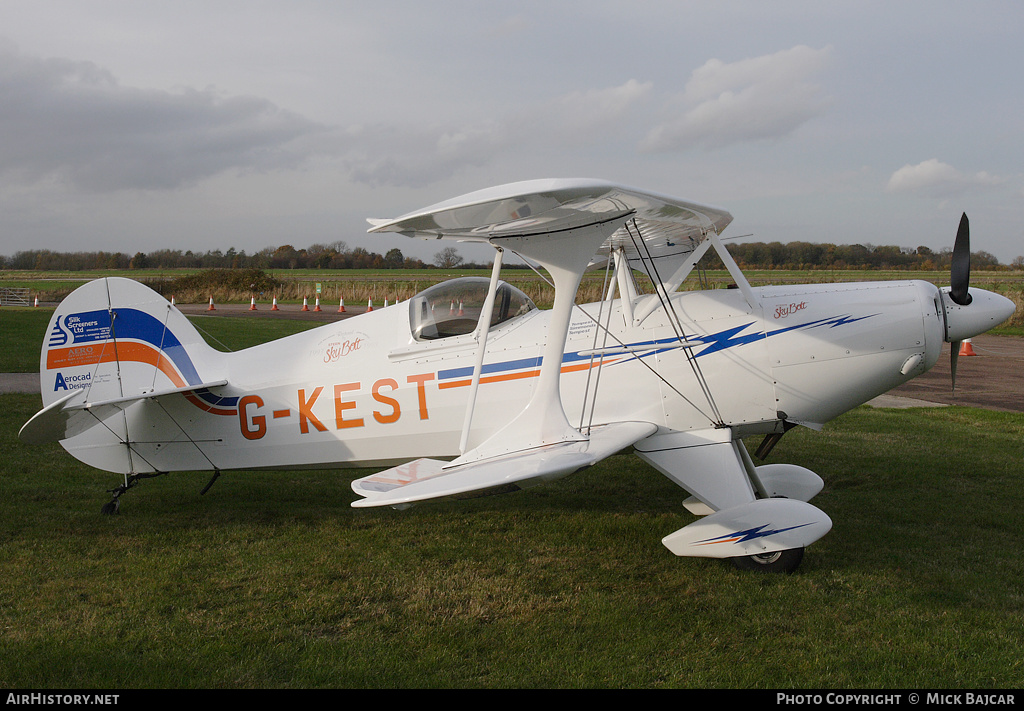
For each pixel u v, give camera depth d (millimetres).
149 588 4289
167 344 5898
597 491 6566
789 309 5180
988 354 16109
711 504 4992
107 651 3520
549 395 4625
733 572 4535
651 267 5258
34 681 3244
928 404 10766
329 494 6441
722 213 4609
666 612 3945
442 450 5508
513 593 4219
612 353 5188
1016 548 4914
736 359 5117
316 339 5750
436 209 3412
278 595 4207
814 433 8766
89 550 4934
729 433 5129
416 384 5422
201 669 3348
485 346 4957
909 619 3811
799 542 4379
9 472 6805
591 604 4047
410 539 5203
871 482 6625
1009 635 3621
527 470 3859
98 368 5922
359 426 5555
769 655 3469
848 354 5102
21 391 10789
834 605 4008
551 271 4363
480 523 5582
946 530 5289
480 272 48875
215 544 5082
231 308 29203
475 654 3502
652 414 5164
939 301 5215
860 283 5320
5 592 4230
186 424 5848
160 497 6246
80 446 5910
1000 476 6805
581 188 3498
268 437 5738
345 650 3533
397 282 42344
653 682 3230
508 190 3461
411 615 3941
